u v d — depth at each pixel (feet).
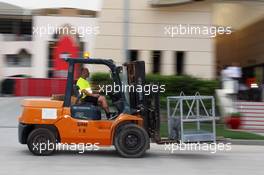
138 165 60.49
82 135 65.26
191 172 56.80
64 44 171.42
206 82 112.57
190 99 67.51
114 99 67.15
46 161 61.67
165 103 100.12
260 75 185.26
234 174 56.29
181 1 125.39
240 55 205.26
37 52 174.81
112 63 67.36
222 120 107.45
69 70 66.49
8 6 178.91
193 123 69.00
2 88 164.04
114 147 72.23
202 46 128.36
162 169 58.23
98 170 56.29
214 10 141.28
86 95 66.54
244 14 159.33
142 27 127.65
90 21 171.53
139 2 127.44
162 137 77.00
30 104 66.03
